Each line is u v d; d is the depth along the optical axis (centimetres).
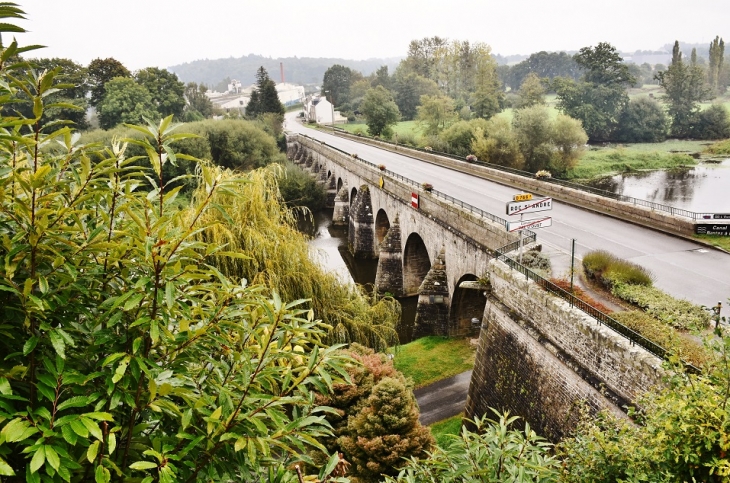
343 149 7769
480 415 2209
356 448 1575
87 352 554
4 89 512
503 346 2091
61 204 570
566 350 1686
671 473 752
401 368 3041
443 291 3362
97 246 525
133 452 563
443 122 9531
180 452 513
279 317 586
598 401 1510
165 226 522
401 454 1530
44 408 448
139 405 530
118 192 584
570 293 1817
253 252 1806
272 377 607
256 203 1930
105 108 7462
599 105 9788
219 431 537
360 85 18275
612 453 830
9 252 486
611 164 8169
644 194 6512
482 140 7206
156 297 512
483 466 704
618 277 1914
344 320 2008
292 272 1881
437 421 2512
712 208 5578
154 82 8725
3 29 473
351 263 5409
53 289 533
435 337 3388
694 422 719
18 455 508
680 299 1741
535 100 9719
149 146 522
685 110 10262
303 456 638
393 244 4297
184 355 587
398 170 5359
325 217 7175
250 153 6675
